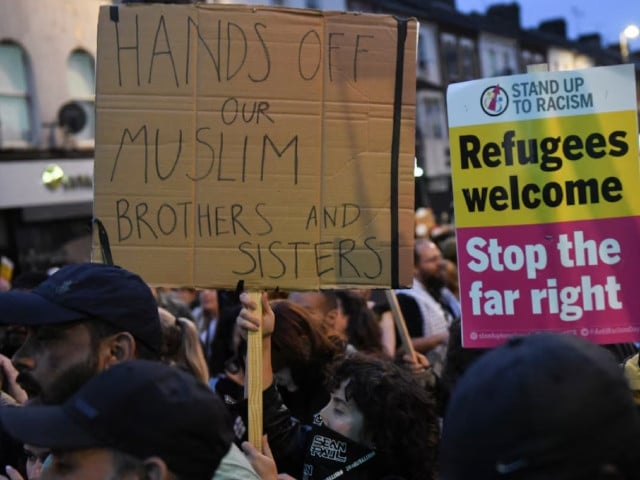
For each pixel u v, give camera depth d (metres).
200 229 2.81
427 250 7.08
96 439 1.62
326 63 2.85
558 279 2.81
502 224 2.85
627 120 2.81
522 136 2.86
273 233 2.82
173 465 1.62
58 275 2.25
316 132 2.84
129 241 2.80
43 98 17.44
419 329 5.84
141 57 2.83
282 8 2.84
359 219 2.84
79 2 18.20
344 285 2.83
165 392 1.65
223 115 2.83
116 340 2.21
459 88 2.90
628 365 2.57
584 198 2.81
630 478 1.27
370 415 2.86
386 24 2.86
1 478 2.77
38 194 17.31
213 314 7.38
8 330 3.51
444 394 3.89
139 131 2.82
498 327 2.83
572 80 2.84
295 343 3.53
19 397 3.22
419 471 2.87
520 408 1.26
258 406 2.68
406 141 2.86
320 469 2.90
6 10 16.80
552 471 1.23
